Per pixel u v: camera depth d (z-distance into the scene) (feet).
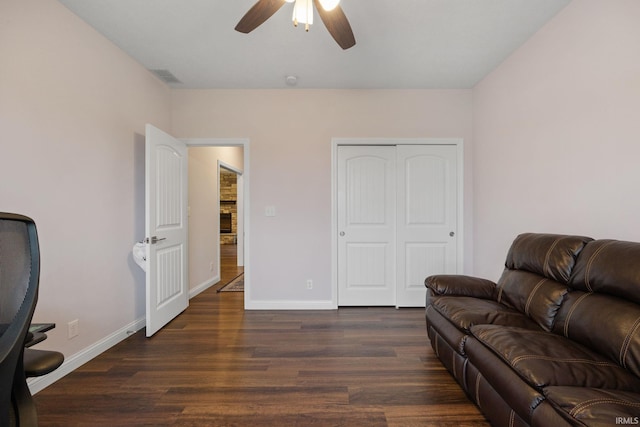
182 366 7.03
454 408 5.52
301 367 6.97
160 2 6.57
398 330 9.19
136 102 9.18
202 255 14.01
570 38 6.66
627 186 5.47
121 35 7.80
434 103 11.27
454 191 11.41
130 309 8.90
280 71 9.84
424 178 11.41
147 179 8.68
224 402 5.68
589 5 6.17
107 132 7.98
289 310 11.18
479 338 5.06
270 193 11.27
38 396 5.85
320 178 11.28
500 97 9.40
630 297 4.19
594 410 2.96
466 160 11.25
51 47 6.32
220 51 8.63
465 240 11.34
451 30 7.62
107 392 5.98
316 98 11.23
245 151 11.25
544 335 4.82
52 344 6.38
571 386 3.52
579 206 6.49
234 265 20.77
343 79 10.44
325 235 11.28
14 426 2.77
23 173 5.77
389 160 11.47
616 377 3.70
